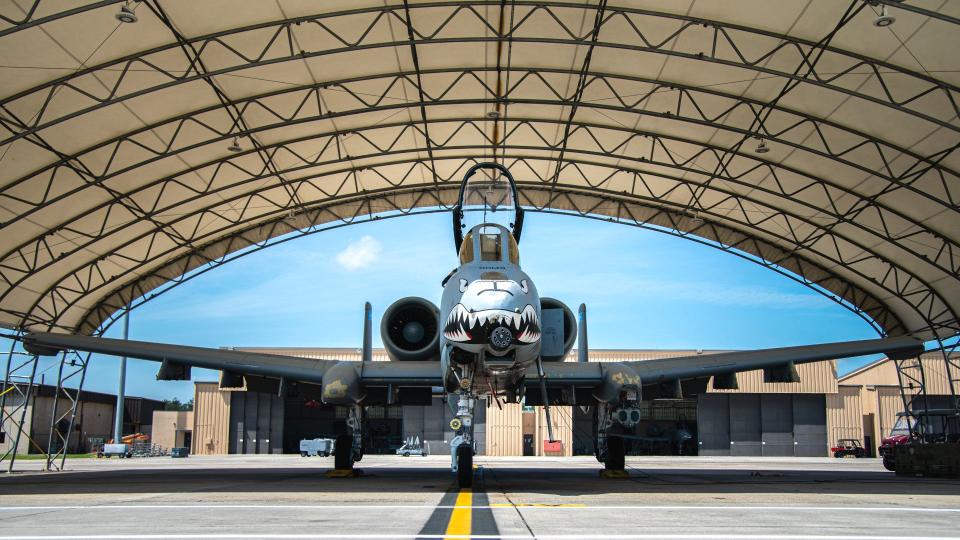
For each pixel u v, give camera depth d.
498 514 7.48
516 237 12.93
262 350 43.97
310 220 27.42
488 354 10.16
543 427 43.50
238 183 22.94
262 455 43.28
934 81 16.20
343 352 44.34
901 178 19.62
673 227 28.02
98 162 19.64
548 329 12.99
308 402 15.64
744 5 15.48
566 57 18.62
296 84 18.95
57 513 7.68
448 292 10.80
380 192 26.89
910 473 18.97
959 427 26.80
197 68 17.14
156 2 14.45
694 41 17.17
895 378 45.62
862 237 24.62
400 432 48.25
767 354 15.04
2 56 14.83
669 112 20.86
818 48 16.20
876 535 6.02
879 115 18.25
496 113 19.97
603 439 15.84
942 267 23.69
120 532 6.07
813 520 7.09
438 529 6.23
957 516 7.60
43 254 22.69
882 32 15.34
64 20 14.22
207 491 11.20
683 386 16.19
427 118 22.03
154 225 24.30
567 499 9.46
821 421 43.75
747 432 44.00
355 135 22.50
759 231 27.00
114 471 21.38
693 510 8.01
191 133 19.94
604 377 13.15
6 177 18.58
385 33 17.19
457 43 17.86
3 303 23.67
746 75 18.23
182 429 49.56
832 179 22.09
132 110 17.97
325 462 30.38
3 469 24.19
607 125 22.33
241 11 15.44
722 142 22.00
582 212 27.86
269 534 5.90
